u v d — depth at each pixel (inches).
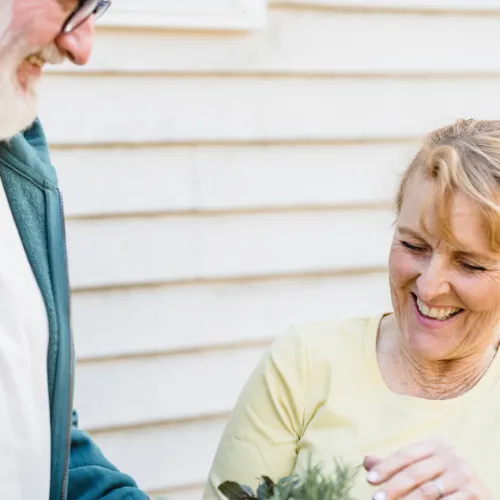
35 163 57.9
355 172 112.5
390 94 112.1
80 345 104.9
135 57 102.0
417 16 111.4
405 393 59.9
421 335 56.7
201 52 104.3
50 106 99.7
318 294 113.3
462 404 57.8
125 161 103.7
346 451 57.7
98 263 104.3
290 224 111.2
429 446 53.1
